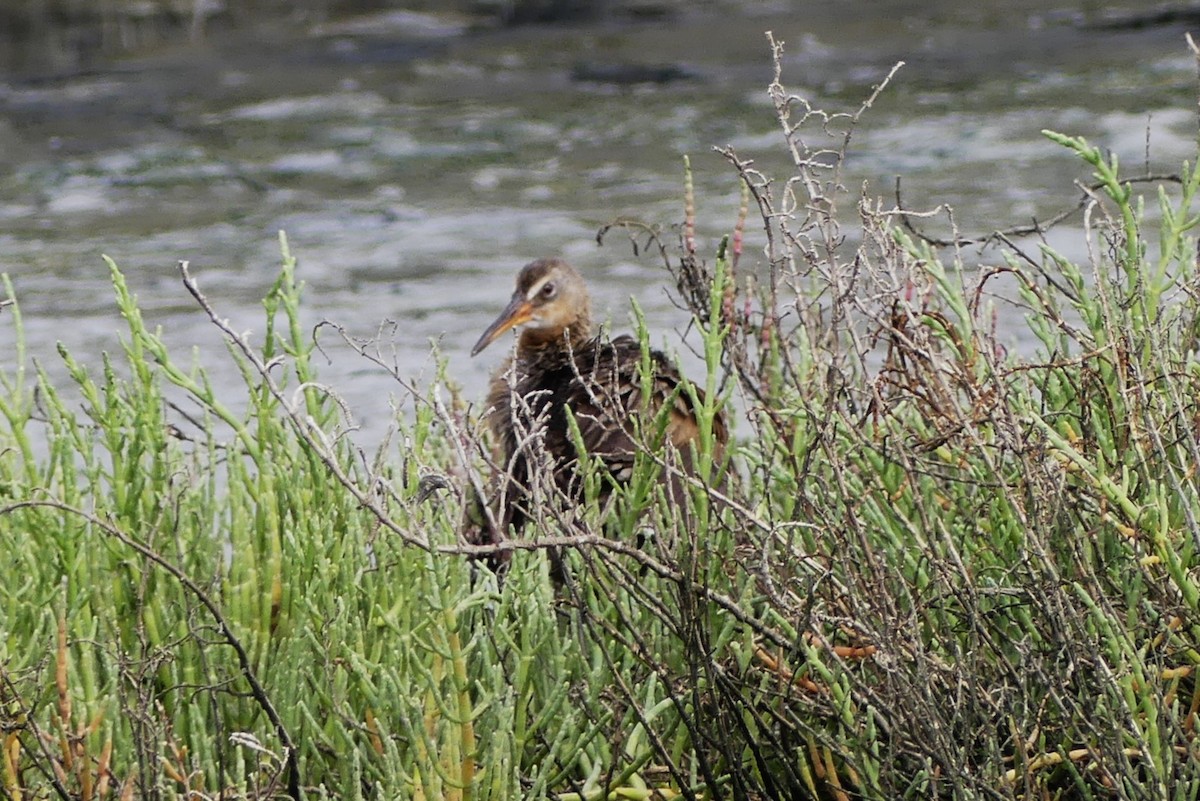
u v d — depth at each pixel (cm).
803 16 4191
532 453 878
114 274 1001
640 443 929
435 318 2217
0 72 3866
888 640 827
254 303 2325
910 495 976
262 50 4031
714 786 876
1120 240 998
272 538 943
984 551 934
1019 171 2798
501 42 4062
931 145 2997
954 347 957
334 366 1966
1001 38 3856
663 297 2219
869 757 863
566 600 936
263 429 1012
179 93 3653
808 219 980
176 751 827
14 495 977
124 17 4319
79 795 803
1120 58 3578
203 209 2883
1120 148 2889
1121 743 791
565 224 2677
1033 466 868
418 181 3000
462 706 816
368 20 4294
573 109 3438
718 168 2961
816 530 892
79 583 950
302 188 2988
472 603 823
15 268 2547
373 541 931
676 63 3791
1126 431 896
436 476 867
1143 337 919
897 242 1022
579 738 883
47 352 2105
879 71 3612
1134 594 834
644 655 867
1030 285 962
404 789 815
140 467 994
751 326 1266
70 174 3095
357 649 890
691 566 886
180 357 2059
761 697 895
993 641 896
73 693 852
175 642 870
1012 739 835
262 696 817
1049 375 966
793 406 1089
